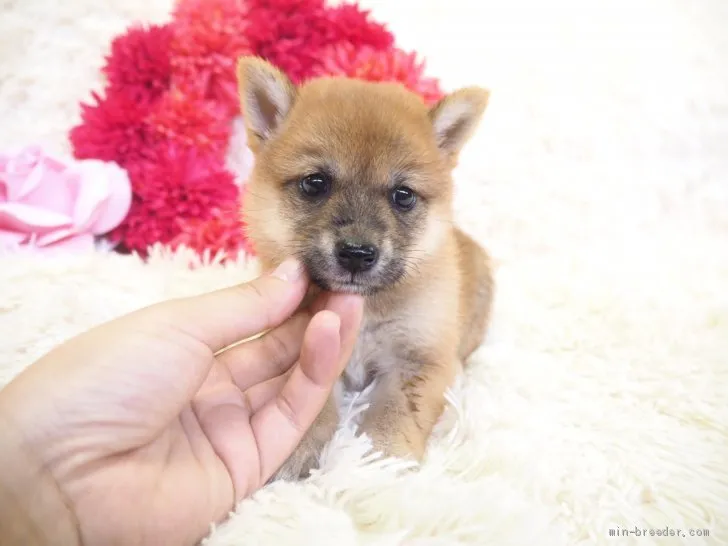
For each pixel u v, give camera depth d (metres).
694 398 0.28
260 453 0.21
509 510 0.19
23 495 0.16
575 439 0.25
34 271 0.31
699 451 0.25
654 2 0.49
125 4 0.45
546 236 0.44
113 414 0.17
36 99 0.44
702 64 0.49
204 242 0.39
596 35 0.48
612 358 0.31
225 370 0.23
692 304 0.36
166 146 0.41
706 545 0.21
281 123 0.27
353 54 0.40
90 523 0.16
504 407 0.26
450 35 0.48
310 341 0.20
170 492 0.18
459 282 0.30
